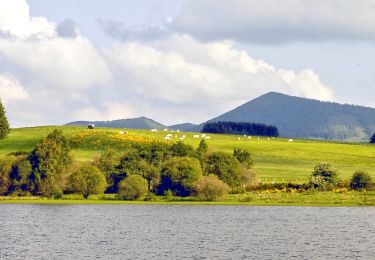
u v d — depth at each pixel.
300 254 103.75
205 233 128.50
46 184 198.00
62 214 159.12
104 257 99.62
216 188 190.88
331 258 100.25
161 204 184.50
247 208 175.50
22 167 199.12
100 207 176.25
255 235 125.81
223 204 184.25
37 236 122.12
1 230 129.75
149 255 101.75
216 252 105.19
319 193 199.25
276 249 108.69
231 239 120.19
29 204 182.50
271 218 153.88
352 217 155.62
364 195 194.75
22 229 131.50
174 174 195.62
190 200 193.12
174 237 122.56
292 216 157.62
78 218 151.25
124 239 119.44
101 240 117.94
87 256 100.38
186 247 110.31
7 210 167.00
